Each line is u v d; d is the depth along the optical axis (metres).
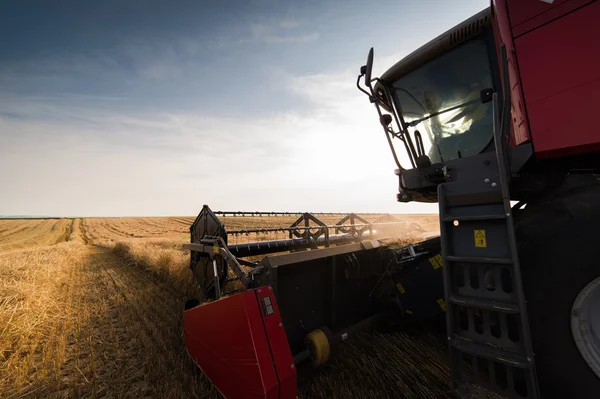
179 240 17.58
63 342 3.69
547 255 1.90
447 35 2.78
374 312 3.59
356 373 2.62
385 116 3.11
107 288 6.73
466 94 2.88
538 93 1.93
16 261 9.53
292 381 1.91
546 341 1.85
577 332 1.76
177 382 2.68
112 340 3.80
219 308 2.21
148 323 4.26
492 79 2.68
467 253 2.01
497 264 1.83
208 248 3.53
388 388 2.41
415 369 2.65
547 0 1.93
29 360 3.27
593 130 1.73
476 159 2.11
